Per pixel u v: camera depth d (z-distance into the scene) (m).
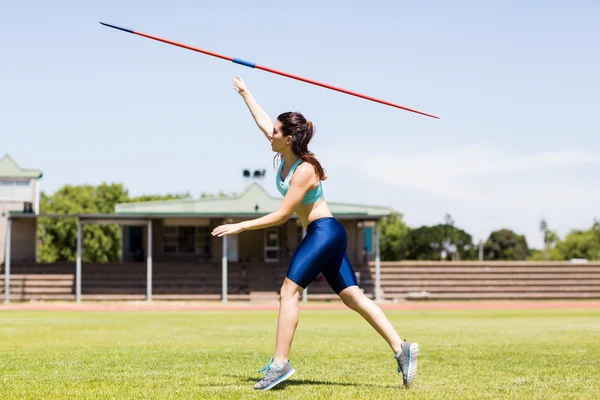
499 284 42.16
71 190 73.44
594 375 6.89
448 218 75.38
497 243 82.56
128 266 40.44
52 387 5.70
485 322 19.48
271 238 43.03
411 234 74.31
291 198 5.67
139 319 20.75
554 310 29.67
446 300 40.81
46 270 39.91
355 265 41.88
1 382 6.07
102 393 5.34
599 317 22.98
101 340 11.80
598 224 88.19
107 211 75.00
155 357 8.59
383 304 36.12
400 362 5.74
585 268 43.03
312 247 5.67
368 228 43.62
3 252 41.84
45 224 69.12
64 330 14.66
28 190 43.06
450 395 5.29
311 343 11.30
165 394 5.27
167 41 6.23
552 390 5.72
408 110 6.21
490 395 5.34
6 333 13.59
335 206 42.06
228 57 6.20
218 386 5.78
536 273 42.81
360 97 6.18
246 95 6.45
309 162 5.75
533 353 9.46
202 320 20.22
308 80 6.16
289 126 5.74
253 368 7.28
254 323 18.39
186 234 43.06
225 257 36.56
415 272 42.22
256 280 39.69
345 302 5.84
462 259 74.19
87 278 39.28
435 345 10.97
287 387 5.71
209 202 41.31
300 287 5.68
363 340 12.05
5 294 35.91
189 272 40.09
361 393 5.34
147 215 36.34
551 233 88.38
